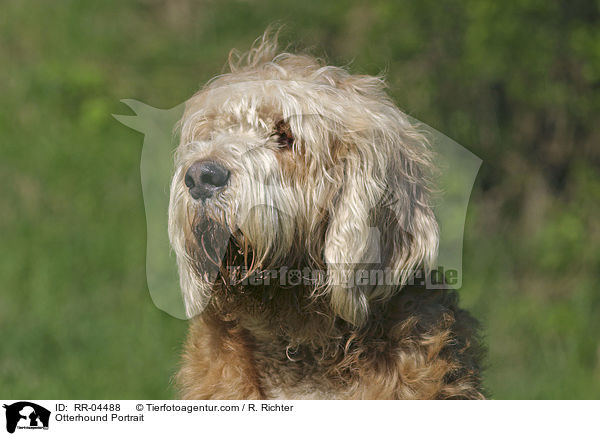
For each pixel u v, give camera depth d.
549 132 13.92
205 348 5.54
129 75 14.73
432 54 13.30
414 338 5.18
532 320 11.91
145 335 9.98
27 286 11.11
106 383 8.98
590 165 14.00
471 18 13.03
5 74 14.67
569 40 13.16
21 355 9.66
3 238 11.93
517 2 12.84
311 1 14.37
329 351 5.20
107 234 12.04
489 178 13.77
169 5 15.98
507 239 13.39
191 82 14.43
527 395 9.75
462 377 5.41
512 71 13.07
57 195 12.76
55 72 14.52
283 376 5.34
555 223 13.52
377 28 13.41
